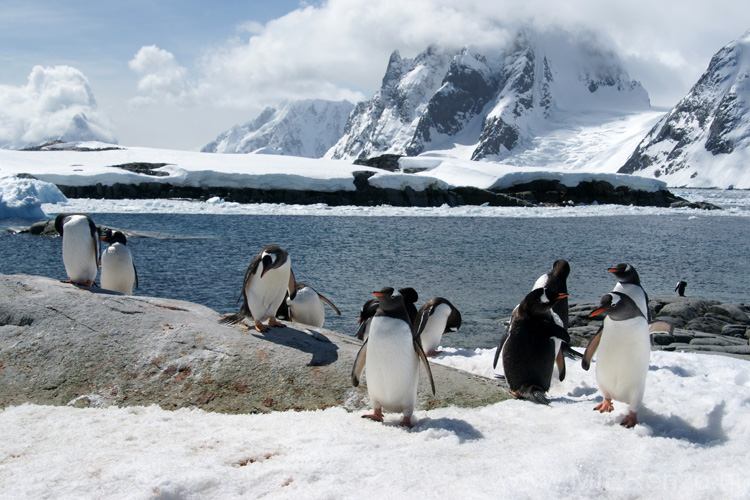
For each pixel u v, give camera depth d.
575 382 6.51
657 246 29.58
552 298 5.57
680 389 5.70
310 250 24.89
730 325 11.98
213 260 20.75
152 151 70.88
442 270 20.56
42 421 4.77
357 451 4.04
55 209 40.09
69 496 3.39
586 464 3.76
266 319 6.78
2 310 6.53
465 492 3.43
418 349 4.75
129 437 4.42
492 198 60.59
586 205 62.91
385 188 58.31
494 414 5.02
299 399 5.30
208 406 5.24
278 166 61.91
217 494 3.47
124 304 6.66
